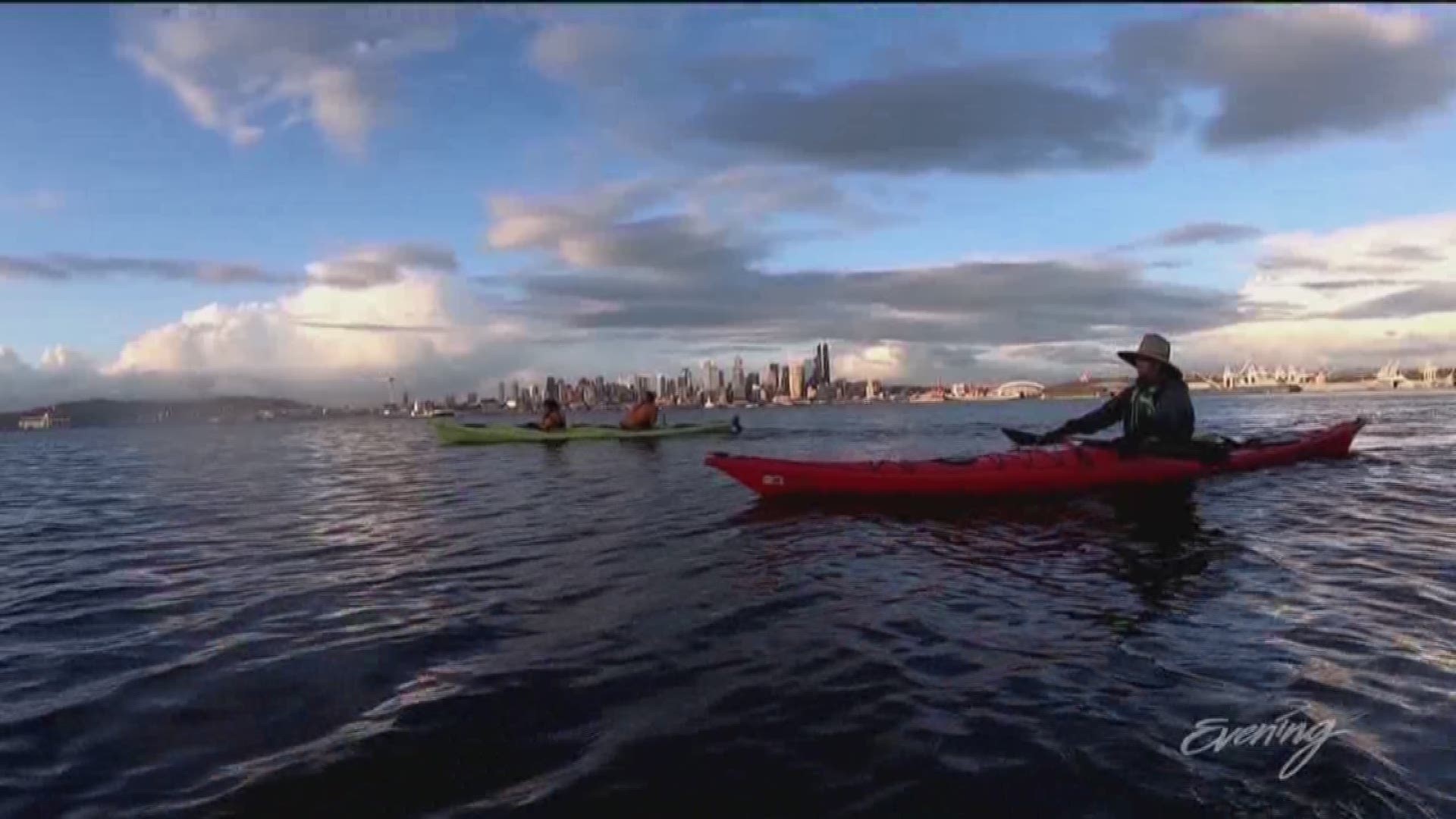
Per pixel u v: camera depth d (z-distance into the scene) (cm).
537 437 2611
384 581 707
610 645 508
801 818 307
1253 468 1280
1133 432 1121
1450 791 309
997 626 524
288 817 316
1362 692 396
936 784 328
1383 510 921
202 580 735
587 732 383
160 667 488
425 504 1224
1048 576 656
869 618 551
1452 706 377
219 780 344
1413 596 561
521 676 457
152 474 2002
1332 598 561
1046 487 1062
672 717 397
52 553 912
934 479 1062
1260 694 399
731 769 344
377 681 455
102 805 327
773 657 479
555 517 1047
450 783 338
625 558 772
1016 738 363
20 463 2644
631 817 309
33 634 567
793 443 2483
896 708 400
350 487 1534
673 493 1252
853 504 1041
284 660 495
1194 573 646
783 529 898
